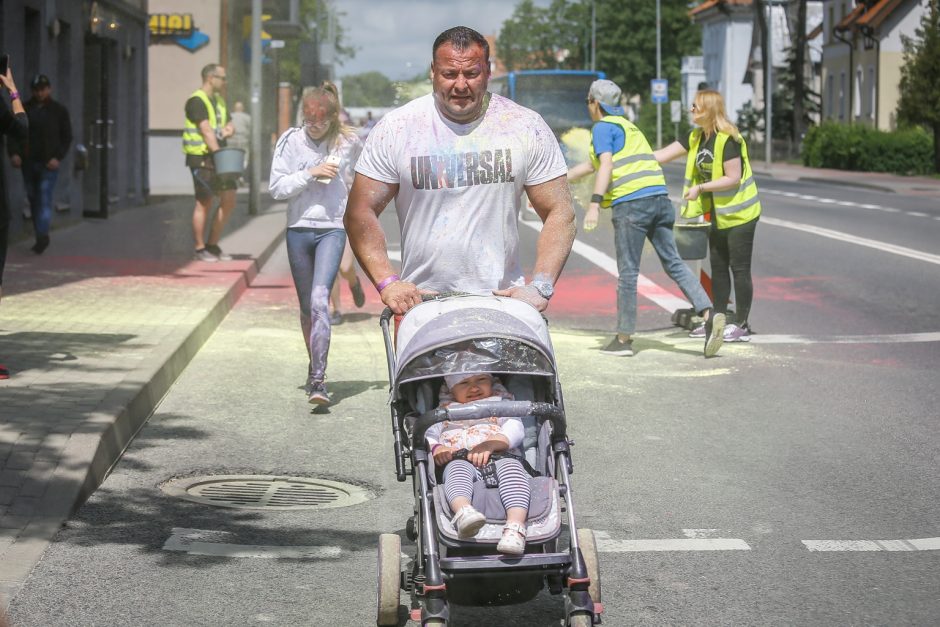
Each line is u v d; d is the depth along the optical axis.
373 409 9.40
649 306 15.07
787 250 20.86
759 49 93.31
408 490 7.37
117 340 10.77
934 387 10.40
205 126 17.23
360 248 5.98
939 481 7.64
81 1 22.95
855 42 76.50
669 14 113.88
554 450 5.27
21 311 12.41
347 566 6.05
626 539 6.49
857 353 11.95
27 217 19.67
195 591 5.68
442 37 5.75
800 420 9.24
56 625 5.26
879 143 55.09
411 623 5.34
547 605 5.63
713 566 6.09
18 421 7.78
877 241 22.41
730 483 7.57
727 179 12.15
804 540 6.50
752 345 12.37
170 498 7.10
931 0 52.50
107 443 7.65
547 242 5.93
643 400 9.88
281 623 5.34
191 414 9.12
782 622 5.39
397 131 5.87
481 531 4.93
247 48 42.38
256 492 7.29
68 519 6.62
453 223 5.89
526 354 5.34
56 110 17.30
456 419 5.10
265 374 10.59
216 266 16.88
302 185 9.40
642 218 11.70
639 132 11.83
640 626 5.34
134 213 26.20
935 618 5.45
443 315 5.42
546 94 36.94
